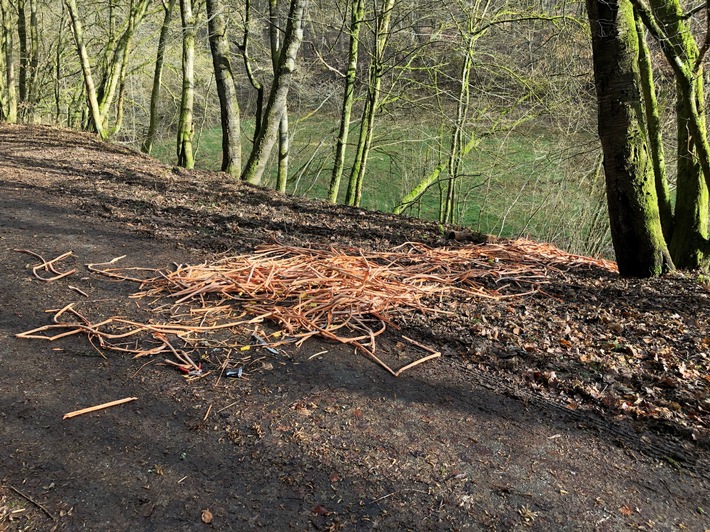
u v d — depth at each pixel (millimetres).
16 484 2467
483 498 2527
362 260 5301
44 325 3850
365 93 11023
